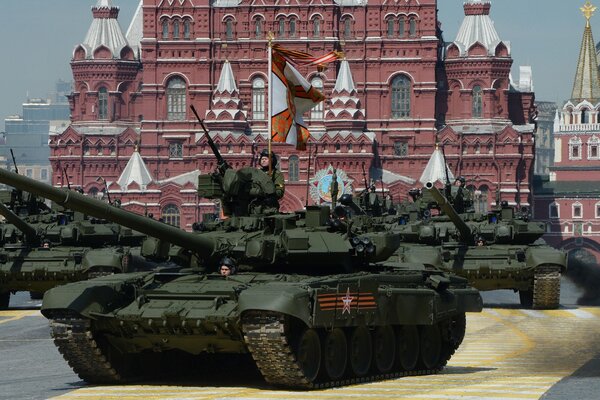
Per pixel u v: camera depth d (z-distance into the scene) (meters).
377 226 59.97
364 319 47.00
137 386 46.66
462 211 100.75
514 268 92.56
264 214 50.44
